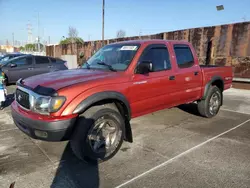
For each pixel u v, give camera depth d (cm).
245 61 980
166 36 1276
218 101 541
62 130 272
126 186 258
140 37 1417
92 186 259
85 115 291
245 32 963
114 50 406
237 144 375
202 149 355
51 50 2538
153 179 272
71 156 331
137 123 489
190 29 1158
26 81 334
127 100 337
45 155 333
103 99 302
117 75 333
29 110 292
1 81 575
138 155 335
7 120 493
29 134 293
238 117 540
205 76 497
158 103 397
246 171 289
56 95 268
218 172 287
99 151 309
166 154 338
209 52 1098
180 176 278
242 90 966
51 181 268
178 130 444
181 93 440
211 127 464
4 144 369
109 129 320
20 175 279
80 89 284
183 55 457
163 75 396
